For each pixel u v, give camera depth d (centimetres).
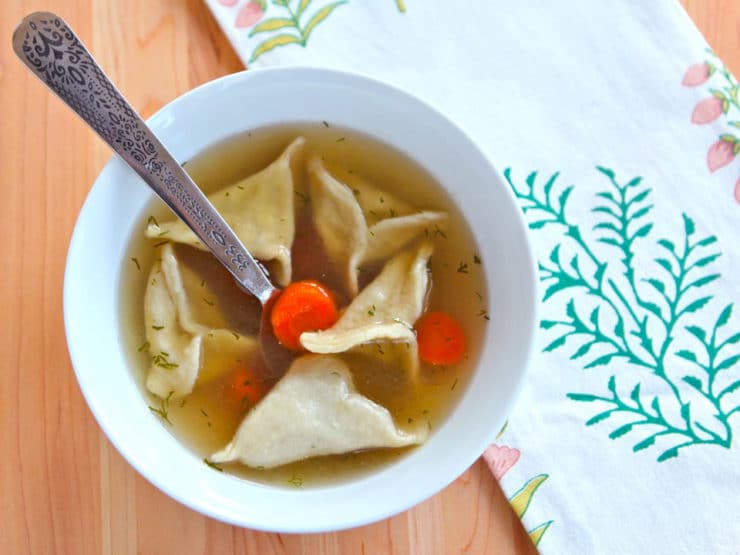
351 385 38
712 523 38
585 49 41
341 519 34
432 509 38
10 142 39
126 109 32
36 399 38
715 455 38
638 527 38
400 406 38
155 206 37
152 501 37
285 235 39
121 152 33
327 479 37
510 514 38
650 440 38
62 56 30
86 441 38
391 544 37
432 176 39
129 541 37
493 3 41
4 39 39
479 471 38
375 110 37
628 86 41
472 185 37
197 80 40
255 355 38
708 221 40
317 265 40
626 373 39
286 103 37
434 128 37
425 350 38
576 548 37
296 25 41
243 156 39
